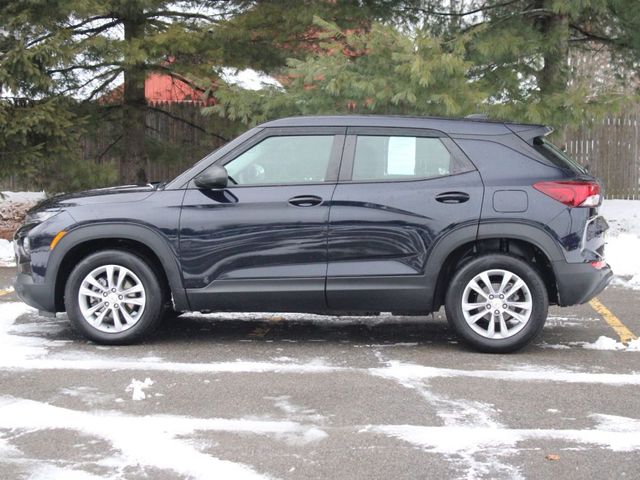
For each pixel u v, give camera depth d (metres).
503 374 5.84
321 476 3.97
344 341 6.96
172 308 7.23
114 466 4.09
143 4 12.70
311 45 14.08
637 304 8.67
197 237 6.51
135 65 13.03
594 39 13.88
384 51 11.58
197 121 15.82
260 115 12.32
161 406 5.05
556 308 8.46
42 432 4.57
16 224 14.59
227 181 6.53
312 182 6.54
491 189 6.41
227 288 6.52
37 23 11.89
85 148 15.09
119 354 6.39
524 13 12.43
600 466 4.11
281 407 5.05
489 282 6.42
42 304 6.68
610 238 12.66
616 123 17.38
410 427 4.68
